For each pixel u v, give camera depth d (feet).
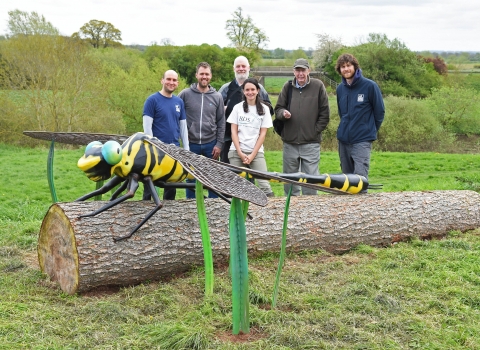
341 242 21.38
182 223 17.61
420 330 13.53
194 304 15.12
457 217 24.32
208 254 15.15
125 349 12.39
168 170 16.60
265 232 19.80
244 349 12.34
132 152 15.99
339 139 25.11
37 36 72.69
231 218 13.02
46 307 14.75
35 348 12.27
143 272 16.72
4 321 13.60
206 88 24.52
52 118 73.51
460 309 15.06
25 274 17.63
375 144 91.40
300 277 17.61
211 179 12.37
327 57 147.74
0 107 71.97
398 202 23.20
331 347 12.54
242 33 156.76
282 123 25.99
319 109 25.43
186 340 12.54
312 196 22.41
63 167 54.49
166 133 21.71
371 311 14.73
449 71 145.48
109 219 16.24
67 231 15.92
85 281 15.66
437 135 91.15
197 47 146.10
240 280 13.10
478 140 97.40
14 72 72.13
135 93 94.07
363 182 22.65
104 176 16.03
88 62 74.18
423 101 99.25
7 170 52.19
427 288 16.70
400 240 22.86
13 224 25.59
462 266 18.93
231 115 23.97
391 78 130.93
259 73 135.23
